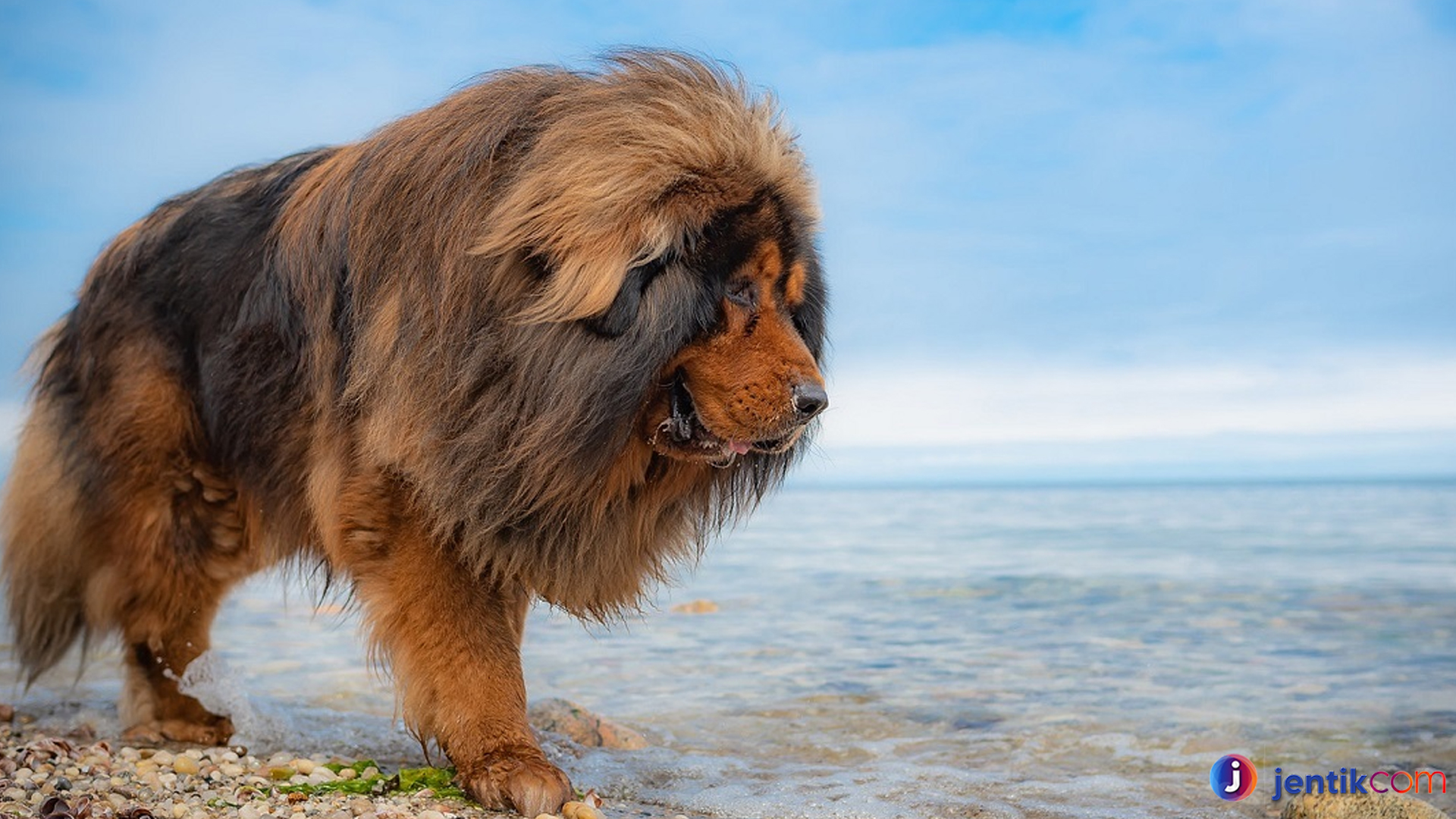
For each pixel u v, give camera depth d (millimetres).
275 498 4707
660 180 3725
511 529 4066
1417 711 5863
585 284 3611
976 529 24953
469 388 3826
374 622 4164
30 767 4242
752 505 4727
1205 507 41844
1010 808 4227
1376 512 34125
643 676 7062
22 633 5496
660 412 4016
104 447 4922
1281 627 8820
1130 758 5008
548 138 3801
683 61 4109
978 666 7246
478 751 3998
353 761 4680
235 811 3703
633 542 4434
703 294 3857
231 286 4719
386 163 4117
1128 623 9086
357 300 4094
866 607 10195
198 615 5133
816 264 4359
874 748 5219
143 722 5145
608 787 4543
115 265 5070
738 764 4938
